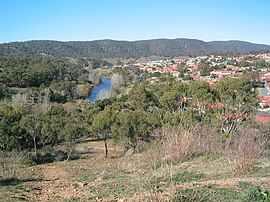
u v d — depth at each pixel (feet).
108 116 80.12
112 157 67.97
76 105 172.04
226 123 63.82
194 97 82.02
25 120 80.64
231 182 24.32
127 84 236.43
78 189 27.68
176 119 62.85
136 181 27.17
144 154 47.21
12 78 213.66
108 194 23.62
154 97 111.55
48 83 233.14
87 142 101.91
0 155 67.72
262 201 18.39
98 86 275.39
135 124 75.72
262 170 28.53
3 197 24.99
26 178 38.75
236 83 80.23
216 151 39.19
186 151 36.40
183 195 19.02
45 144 88.33
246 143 35.09
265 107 97.96
